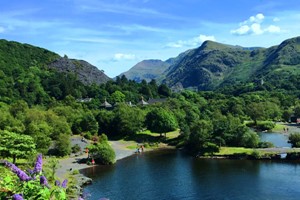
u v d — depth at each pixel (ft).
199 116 532.32
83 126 480.23
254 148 361.30
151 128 470.80
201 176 282.97
